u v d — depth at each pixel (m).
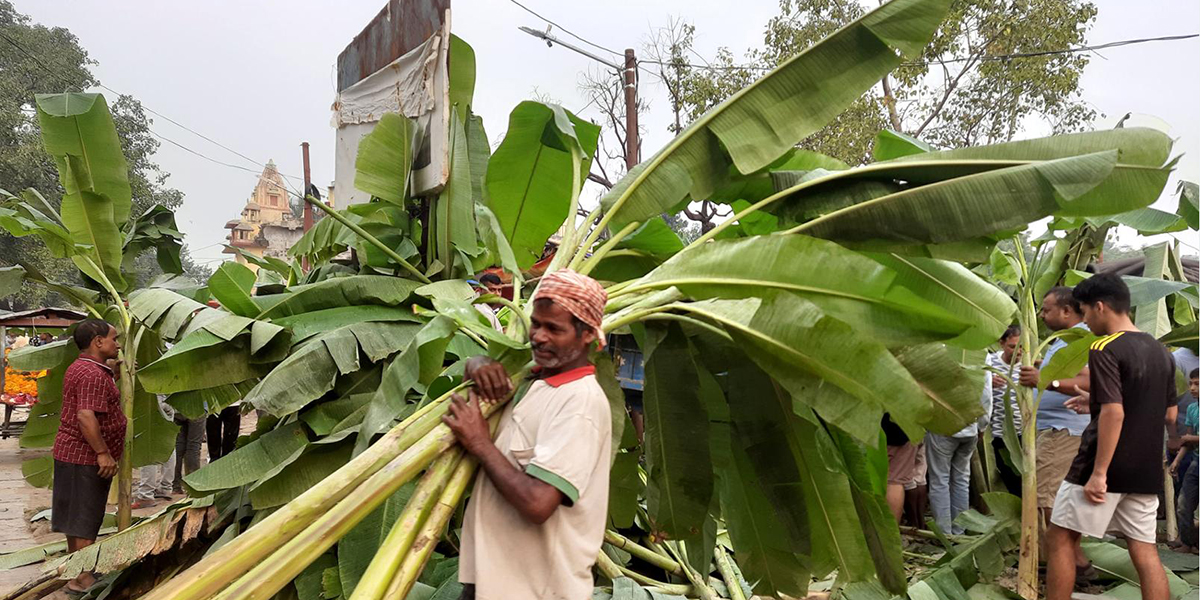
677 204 3.19
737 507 3.46
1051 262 5.97
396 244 4.73
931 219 2.77
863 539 3.19
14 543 6.11
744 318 2.68
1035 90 15.89
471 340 3.80
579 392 2.16
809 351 2.50
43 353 6.34
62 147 5.80
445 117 4.35
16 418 14.59
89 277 6.38
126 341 5.86
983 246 2.92
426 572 3.75
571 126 3.11
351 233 5.14
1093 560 5.02
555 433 2.11
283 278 7.60
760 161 3.03
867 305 2.53
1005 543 5.11
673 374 3.09
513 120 3.29
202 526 4.29
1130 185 2.80
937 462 5.96
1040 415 5.28
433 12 4.54
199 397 4.18
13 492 8.16
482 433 2.21
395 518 3.36
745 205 3.67
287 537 2.16
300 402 3.57
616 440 2.73
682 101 17.16
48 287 6.15
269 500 3.55
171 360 3.77
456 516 3.96
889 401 2.41
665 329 3.10
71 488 5.05
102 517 5.18
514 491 2.07
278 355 3.94
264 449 3.79
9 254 30.88
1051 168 2.62
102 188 6.01
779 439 3.19
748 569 3.49
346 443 3.67
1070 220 4.82
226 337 3.84
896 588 3.30
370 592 2.04
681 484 3.09
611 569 4.15
